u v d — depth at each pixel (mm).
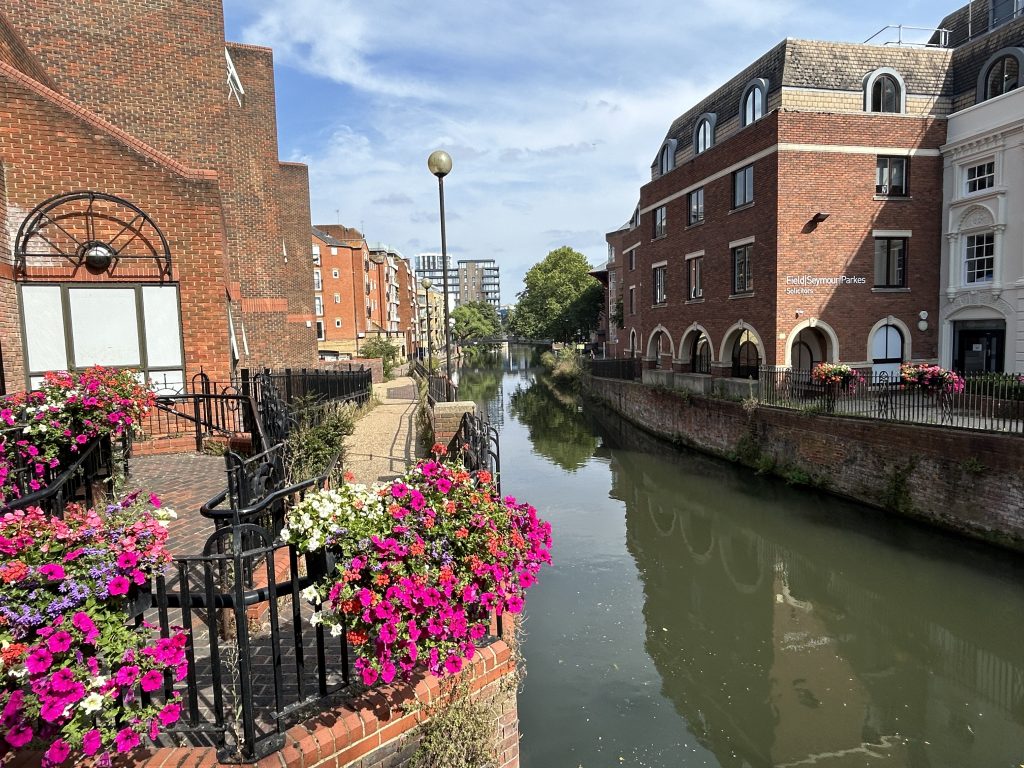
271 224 22594
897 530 13203
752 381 19641
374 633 3180
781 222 19469
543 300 73375
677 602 11102
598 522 15539
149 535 2857
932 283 20203
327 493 3301
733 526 14656
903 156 19891
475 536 3607
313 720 3230
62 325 9375
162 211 9789
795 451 17109
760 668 8945
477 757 3613
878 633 9891
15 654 2387
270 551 3035
